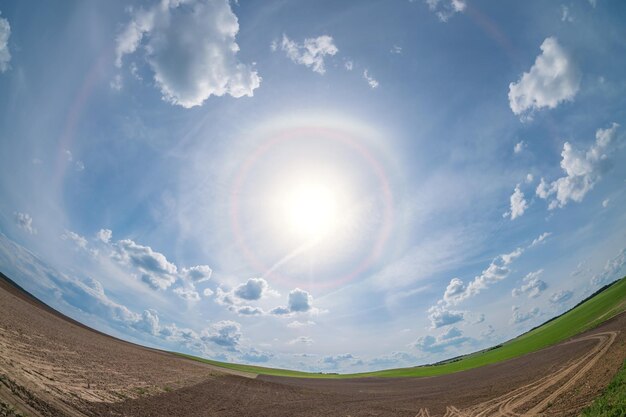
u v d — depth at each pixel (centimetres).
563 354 4866
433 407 3316
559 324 10931
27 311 4516
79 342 3894
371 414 3144
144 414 1908
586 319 8531
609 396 1736
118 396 2116
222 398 3297
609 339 4559
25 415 1217
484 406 2903
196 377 4462
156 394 2622
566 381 3062
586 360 3756
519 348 9581
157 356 5928
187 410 2356
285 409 3256
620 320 5919
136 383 2762
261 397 3888
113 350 4484
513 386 3606
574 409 1961
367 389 5844
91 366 2738
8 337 2420
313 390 5312
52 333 3638
